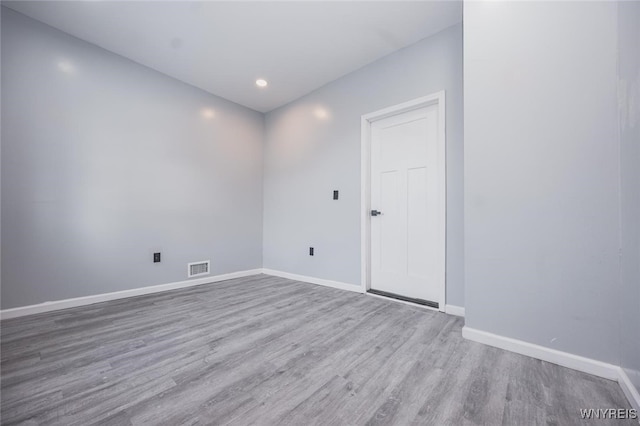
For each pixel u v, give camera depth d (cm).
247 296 261
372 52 252
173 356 144
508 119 152
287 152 354
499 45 155
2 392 114
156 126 282
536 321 143
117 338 167
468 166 165
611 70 125
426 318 200
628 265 112
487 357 142
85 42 237
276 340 164
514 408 103
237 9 200
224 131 343
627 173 113
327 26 217
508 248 151
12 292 201
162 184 286
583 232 131
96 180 242
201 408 104
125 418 98
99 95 244
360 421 97
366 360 140
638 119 104
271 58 262
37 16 208
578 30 133
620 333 119
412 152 247
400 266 255
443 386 117
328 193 306
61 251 223
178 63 271
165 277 287
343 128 292
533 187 144
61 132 224
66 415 100
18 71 204
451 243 212
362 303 236
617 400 108
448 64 217
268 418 98
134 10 201
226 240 343
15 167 203
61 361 139
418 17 207
